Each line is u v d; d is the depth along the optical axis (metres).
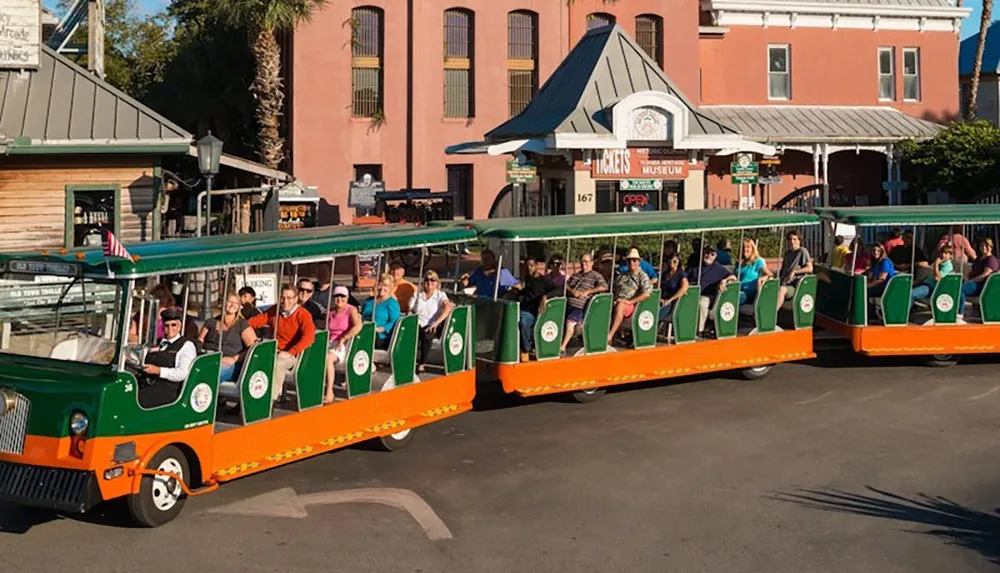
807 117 34.38
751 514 9.45
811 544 8.70
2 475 8.57
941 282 15.69
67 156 19.42
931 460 11.16
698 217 14.50
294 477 10.58
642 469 10.85
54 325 9.02
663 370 13.99
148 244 10.36
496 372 12.84
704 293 14.77
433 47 34.22
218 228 26.44
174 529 8.98
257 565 8.17
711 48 35.06
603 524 9.18
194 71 39.44
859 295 15.65
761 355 14.96
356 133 33.81
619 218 14.30
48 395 8.38
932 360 16.23
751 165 24.81
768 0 34.75
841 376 15.59
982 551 8.55
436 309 12.36
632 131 23.25
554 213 25.12
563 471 10.78
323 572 8.04
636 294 13.80
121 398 8.42
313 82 33.31
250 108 38.50
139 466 8.61
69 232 19.58
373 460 11.21
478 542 8.73
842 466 10.95
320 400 10.45
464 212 35.25
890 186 33.22
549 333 13.04
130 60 52.94
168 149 19.27
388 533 8.94
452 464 11.06
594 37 26.08
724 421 12.86
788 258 16.19
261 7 29.00
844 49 35.72
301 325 10.48
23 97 19.09
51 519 9.28
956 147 31.09
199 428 9.14
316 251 10.36
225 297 9.83
